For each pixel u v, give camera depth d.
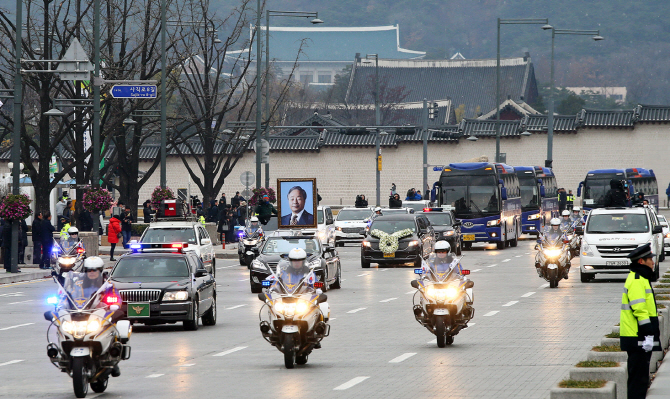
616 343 36.78
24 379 39.31
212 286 59.69
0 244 105.88
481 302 68.06
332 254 81.31
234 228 151.00
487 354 43.94
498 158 197.62
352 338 50.88
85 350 34.31
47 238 102.44
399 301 71.25
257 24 153.25
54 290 83.88
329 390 35.19
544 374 37.84
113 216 112.62
